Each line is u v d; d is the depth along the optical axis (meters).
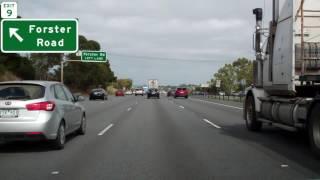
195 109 34.50
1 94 12.11
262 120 15.98
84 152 12.01
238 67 98.50
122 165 10.15
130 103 48.19
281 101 13.92
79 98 15.46
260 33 16.86
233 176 8.98
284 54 13.94
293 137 15.29
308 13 13.27
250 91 17.41
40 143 13.61
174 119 23.64
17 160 10.83
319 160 10.72
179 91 75.81
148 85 102.75
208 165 10.15
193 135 15.97
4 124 11.57
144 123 20.98
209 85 118.81
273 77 14.97
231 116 26.09
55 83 13.34
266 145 13.31
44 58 86.31
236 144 13.55
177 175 9.10
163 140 14.53
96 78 102.25
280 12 14.55
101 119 23.59
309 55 13.05
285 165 10.10
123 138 15.02
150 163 10.41
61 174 9.20
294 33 13.29
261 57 16.50
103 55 66.94
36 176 9.02
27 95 11.95
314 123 10.88
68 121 13.46
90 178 8.83
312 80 12.58
